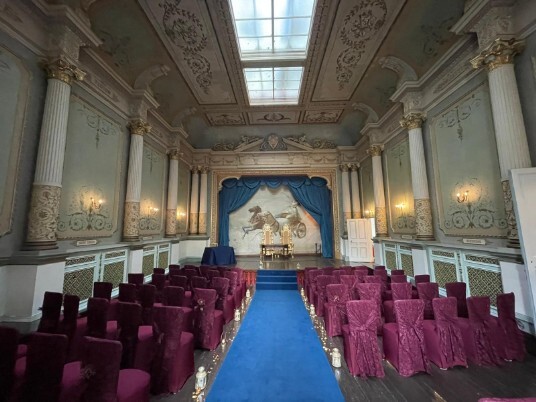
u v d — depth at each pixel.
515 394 2.47
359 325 2.90
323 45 6.39
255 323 4.51
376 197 8.62
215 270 5.48
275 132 11.77
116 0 4.85
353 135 11.27
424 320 3.35
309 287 5.78
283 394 2.51
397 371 2.91
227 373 2.89
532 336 3.38
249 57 7.03
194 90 8.36
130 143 6.66
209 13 5.43
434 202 5.87
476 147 4.69
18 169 3.76
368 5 5.19
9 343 1.83
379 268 5.39
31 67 3.98
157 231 8.32
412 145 6.26
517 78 3.85
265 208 12.83
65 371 2.03
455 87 5.17
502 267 3.87
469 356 3.10
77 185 4.95
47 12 4.06
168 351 2.54
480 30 4.07
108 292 3.73
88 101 5.25
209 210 11.62
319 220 12.21
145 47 6.12
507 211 3.79
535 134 3.60
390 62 6.53
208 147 11.91
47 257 3.74
